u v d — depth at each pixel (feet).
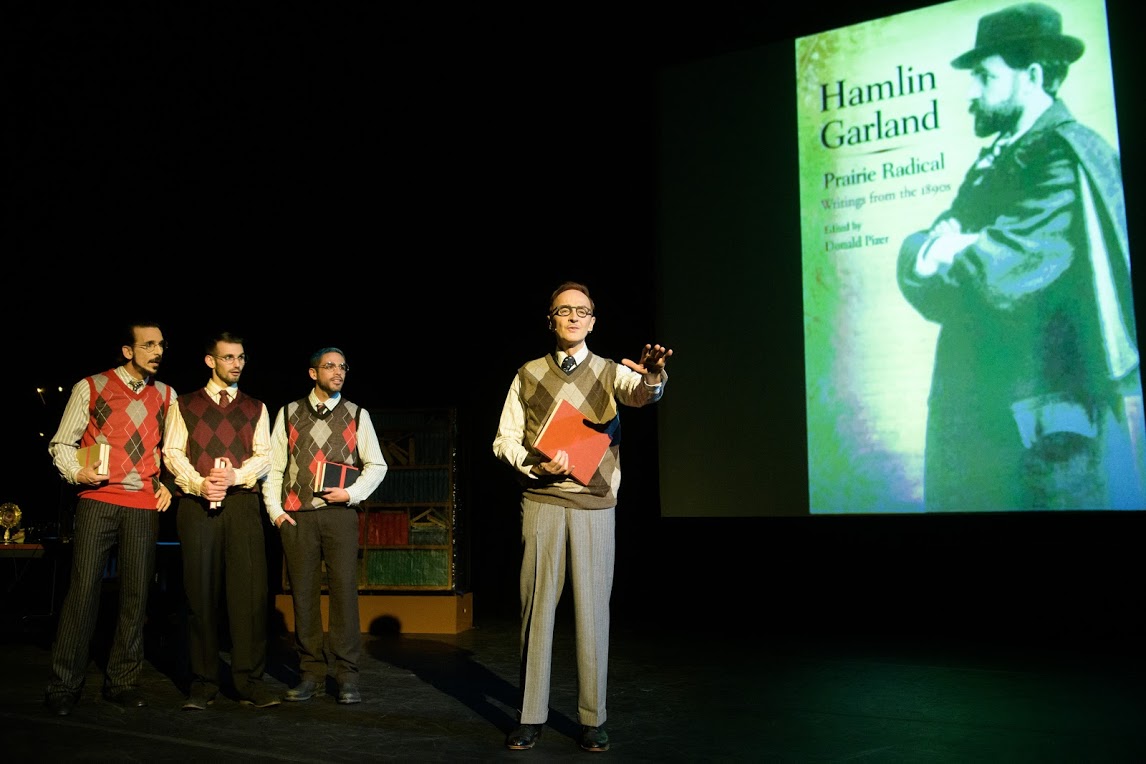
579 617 7.63
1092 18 13.53
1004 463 13.60
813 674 10.98
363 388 18.93
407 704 9.36
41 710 8.89
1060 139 13.60
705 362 16.06
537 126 18.17
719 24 16.60
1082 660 11.95
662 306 16.51
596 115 17.81
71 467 8.92
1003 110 14.07
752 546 16.53
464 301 18.80
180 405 9.66
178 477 9.28
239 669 9.34
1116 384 12.96
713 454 15.80
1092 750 7.54
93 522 9.04
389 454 16.03
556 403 7.91
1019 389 13.58
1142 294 12.91
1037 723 8.48
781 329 15.52
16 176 17.76
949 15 14.65
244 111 18.13
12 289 18.34
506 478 19.03
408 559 15.62
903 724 8.43
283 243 19.08
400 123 18.45
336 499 9.44
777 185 15.83
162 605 12.67
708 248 16.28
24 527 16.30
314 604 9.77
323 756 7.29
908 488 14.26
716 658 12.14
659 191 16.81
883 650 12.79
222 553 9.49
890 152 14.90
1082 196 13.38
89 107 17.53
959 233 14.21
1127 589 13.75
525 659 7.72
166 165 18.43
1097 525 13.80
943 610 15.05
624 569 17.46
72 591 8.97
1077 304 13.29
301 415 10.02
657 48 17.03
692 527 17.02
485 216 18.63
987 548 14.76
